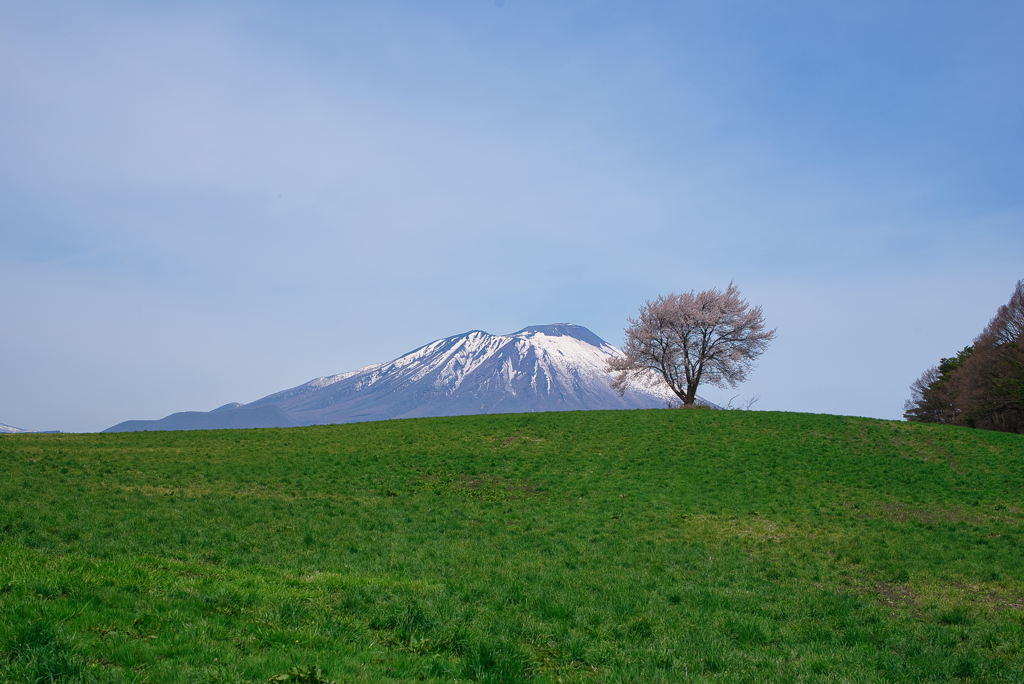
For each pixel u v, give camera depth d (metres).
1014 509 27.64
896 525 25.33
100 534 19.14
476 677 8.08
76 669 6.44
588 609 12.62
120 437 41.38
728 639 11.82
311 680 7.05
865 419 45.34
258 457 35.94
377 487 30.88
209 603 9.99
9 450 33.62
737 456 36.31
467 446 39.75
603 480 32.44
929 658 11.16
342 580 13.66
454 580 15.52
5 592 8.78
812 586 18.41
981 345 70.62
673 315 61.06
